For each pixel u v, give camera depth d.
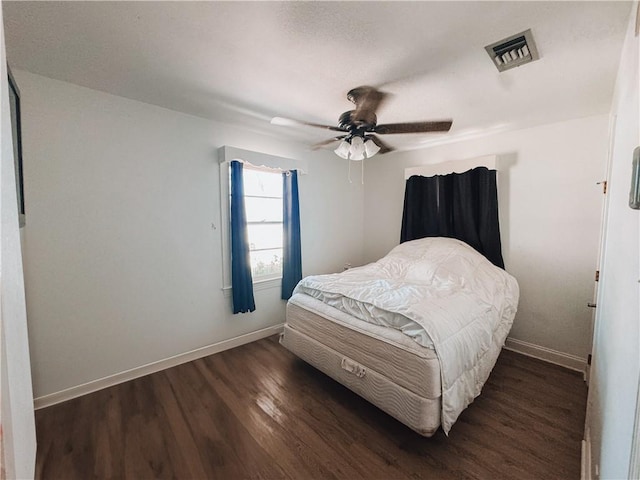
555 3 1.19
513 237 2.90
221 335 2.89
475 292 2.33
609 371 1.09
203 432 1.77
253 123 2.76
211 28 1.37
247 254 2.93
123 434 1.75
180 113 2.51
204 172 2.69
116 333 2.28
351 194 4.15
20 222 1.41
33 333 1.95
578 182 2.51
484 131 2.90
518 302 2.81
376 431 1.78
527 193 2.79
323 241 3.83
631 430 0.70
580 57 1.58
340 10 1.24
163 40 1.47
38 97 1.89
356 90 2.02
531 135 2.76
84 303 2.13
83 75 1.87
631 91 1.08
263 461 1.56
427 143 3.40
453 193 3.22
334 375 2.07
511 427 1.81
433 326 1.66
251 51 1.57
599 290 1.75
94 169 2.12
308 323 2.31
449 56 1.59
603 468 1.03
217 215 2.80
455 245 2.98
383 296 2.07
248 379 2.36
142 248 2.37
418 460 1.57
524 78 1.83
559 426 1.81
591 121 2.44
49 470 1.51
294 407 2.00
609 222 1.50
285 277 3.33
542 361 2.68
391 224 4.01
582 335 2.53
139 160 2.32
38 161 1.91
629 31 1.25
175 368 2.54
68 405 2.02
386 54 1.58
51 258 1.99
